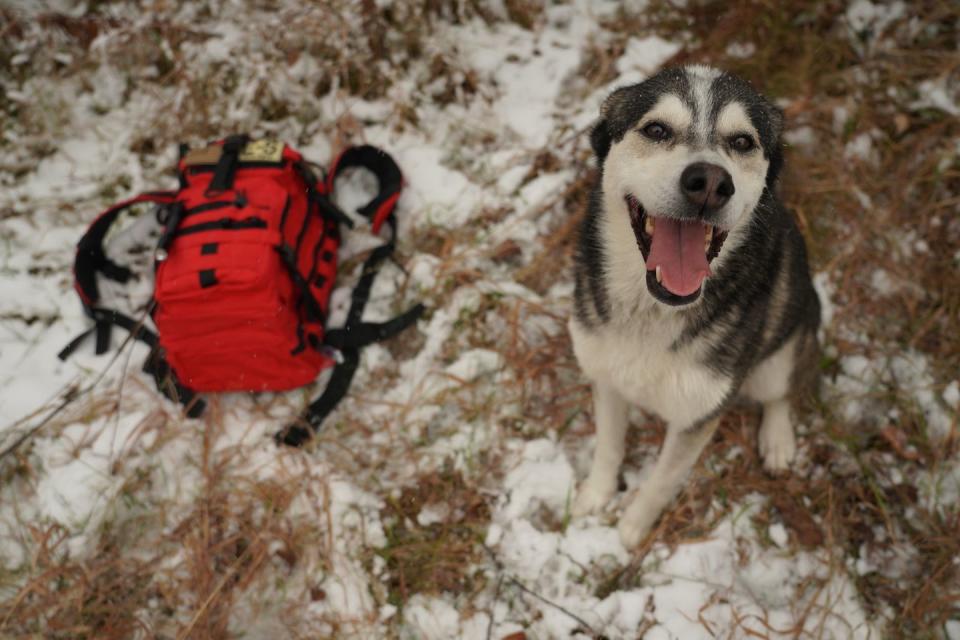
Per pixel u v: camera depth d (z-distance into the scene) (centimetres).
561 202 340
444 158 348
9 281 310
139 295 313
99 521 256
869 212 341
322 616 247
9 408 279
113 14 363
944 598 253
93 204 333
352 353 298
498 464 282
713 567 259
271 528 261
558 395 300
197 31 361
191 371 278
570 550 260
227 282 254
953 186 342
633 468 284
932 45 373
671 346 216
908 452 287
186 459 276
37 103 348
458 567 258
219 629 241
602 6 384
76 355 295
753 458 288
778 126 217
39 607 239
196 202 279
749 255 212
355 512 267
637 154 201
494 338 310
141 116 354
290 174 300
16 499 262
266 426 287
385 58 361
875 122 358
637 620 246
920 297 325
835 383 306
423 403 292
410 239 331
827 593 254
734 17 382
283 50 357
